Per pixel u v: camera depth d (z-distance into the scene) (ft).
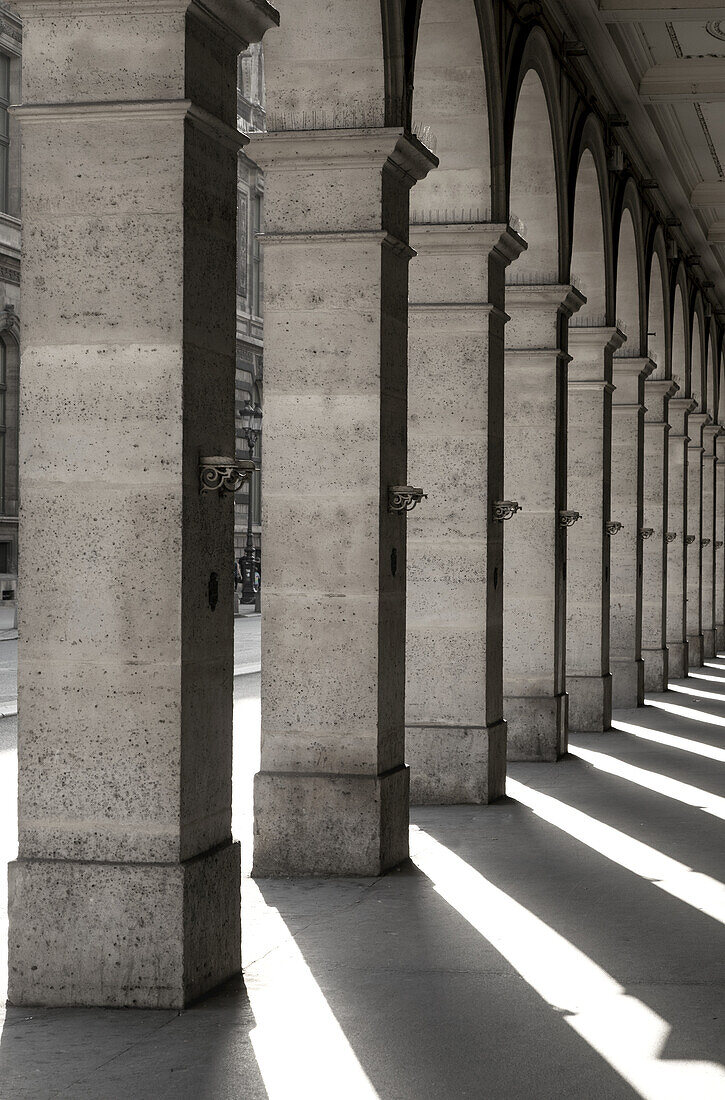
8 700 61.26
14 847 31.78
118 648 21.36
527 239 48.03
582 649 56.44
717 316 104.12
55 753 21.47
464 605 39.24
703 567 101.04
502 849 32.94
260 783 30.37
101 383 21.56
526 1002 21.39
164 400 21.42
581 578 56.49
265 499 30.68
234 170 23.25
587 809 38.42
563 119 48.78
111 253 21.57
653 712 63.77
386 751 30.94
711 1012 20.98
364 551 30.32
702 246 86.89
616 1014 20.84
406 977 22.62
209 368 22.35
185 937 21.02
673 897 28.22
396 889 28.91
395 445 31.40
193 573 21.74
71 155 21.67
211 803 22.31
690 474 92.17
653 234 72.08
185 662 21.42
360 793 30.07
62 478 21.59
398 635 31.68
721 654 106.42
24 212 21.76
